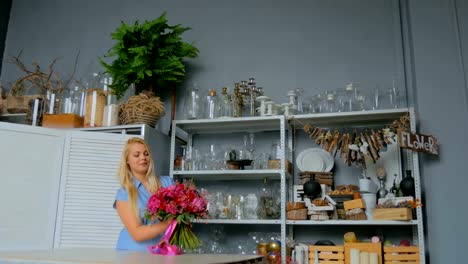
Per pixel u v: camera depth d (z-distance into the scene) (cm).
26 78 393
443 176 283
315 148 326
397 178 306
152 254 164
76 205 302
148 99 322
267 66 363
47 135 309
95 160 310
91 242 298
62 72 412
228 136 355
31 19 437
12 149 300
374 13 352
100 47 411
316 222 286
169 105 371
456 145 285
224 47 378
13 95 381
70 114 329
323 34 359
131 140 214
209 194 313
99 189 306
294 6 372
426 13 312
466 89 292
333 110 318
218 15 388
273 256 281
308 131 297
